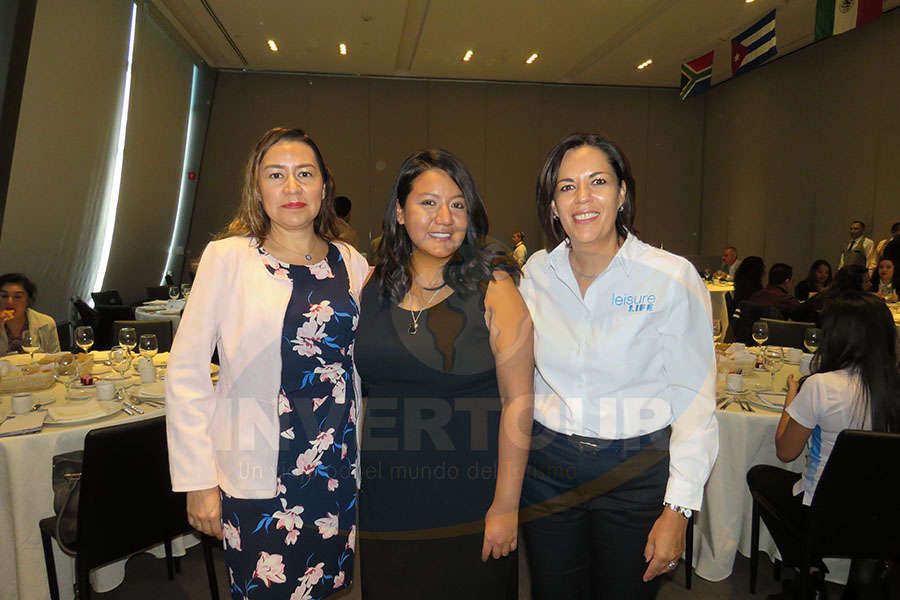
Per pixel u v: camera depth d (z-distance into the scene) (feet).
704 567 7.48
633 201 4.50
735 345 9.68
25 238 18.74
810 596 6.50
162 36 25.98
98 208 23.53
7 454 6.35
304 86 35.58
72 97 19.11
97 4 19.39
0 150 16.55
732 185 37.27
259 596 4.59
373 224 37.09
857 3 19.71
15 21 15.93
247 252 4.61
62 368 8.47
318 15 25.29
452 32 27.50
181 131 30.58
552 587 4.80
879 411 5.64
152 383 8.23
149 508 6.25
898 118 25.62
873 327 5.74
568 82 37.78
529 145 38.32
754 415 7.11
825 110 29.73
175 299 19.48
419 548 4.42
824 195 29.89
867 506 5.42
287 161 4.52
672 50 30.50
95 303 19.52
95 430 5.76
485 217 4.50
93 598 7.32
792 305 15.79
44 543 6.59
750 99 35.50
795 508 6.34
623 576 4.58
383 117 36.63
